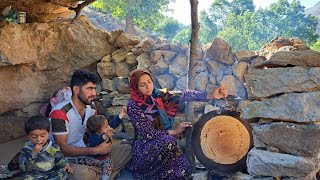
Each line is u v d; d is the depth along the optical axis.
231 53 4.96
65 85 5.88
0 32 5.02
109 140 3.44
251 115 2.94
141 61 5.60
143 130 3.39
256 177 2.98
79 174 3.31
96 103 5.50
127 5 21.00
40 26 5.47
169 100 3.73
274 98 2.84
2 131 5.34
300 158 2.75
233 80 4.84
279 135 2.83
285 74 2.78
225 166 3.24
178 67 5.41
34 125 3.11
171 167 3.44
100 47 5.96
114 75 5.88
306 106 2.72
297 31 17.58
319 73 2.68
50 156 3.24
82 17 6.06
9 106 5.39
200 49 5.24
